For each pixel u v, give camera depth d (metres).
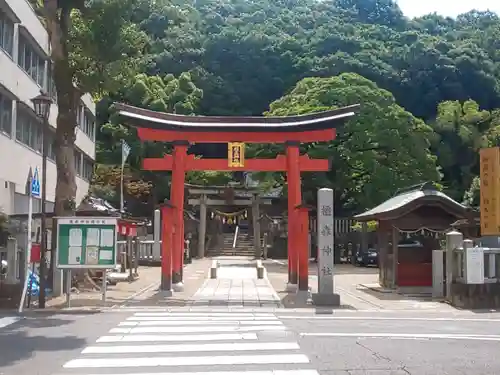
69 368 8.05
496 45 71.62
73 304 16.86
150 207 52.78
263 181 44.12
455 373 7.82
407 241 24.48
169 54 63.34
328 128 21.39
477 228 21.89
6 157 25.91
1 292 16.17
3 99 25.84
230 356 8.86
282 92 61.78
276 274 30.69
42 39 31.02
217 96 61.78
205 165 21.38
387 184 39.00
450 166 55.19
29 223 15.48
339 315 14.94
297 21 75.00
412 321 13.77
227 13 79.75
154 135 21.02
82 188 42.12
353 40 63.53
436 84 60.03
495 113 57.47
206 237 53.38
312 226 45.00
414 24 81.19
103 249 16.34
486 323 13.48
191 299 18.52
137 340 10.40
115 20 18.14
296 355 8.95
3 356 8.93
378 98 40.06
